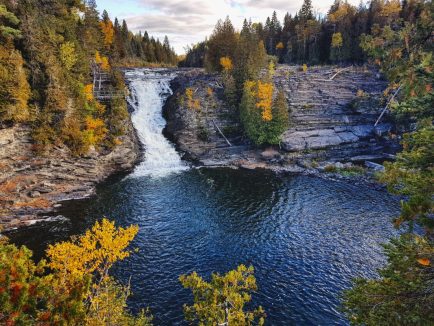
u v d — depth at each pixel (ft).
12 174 142.41
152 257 101.24
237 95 260.42
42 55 157.79
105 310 48.08
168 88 301.02
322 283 88.43
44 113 154.30
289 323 74.69
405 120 209.97
